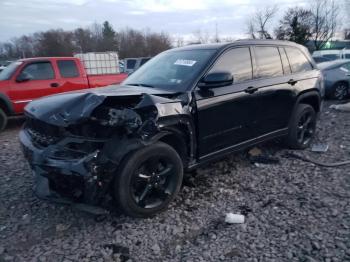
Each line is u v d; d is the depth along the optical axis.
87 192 2.95
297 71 5.24
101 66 13.23
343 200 3.60
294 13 50.62
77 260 2.79
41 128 3.33
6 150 6.04
